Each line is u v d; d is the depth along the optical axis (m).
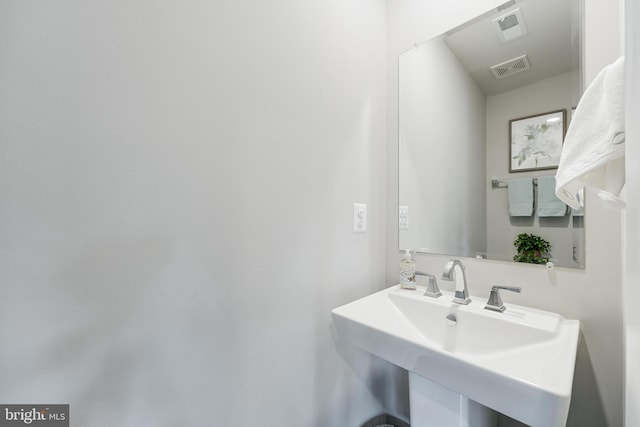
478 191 1.06
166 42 0.70
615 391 0.77
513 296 0.96
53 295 0.57
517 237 0.97
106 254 0.63
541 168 0.93
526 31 0.97
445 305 0.95
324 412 1.07
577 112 0.59
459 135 1.11
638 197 0.38
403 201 1.27
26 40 0.54
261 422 0.89
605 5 0.80
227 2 0.80
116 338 0.64
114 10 0.63
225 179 0.80
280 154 0.92
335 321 0.94
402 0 1.28
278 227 0.92
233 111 0.81
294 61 0.96
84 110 0.60
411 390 0.93
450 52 1.13
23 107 0.54
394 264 1.30
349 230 1.16
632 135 0.39
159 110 0.69
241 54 0.83
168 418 0.71
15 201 0.53
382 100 1.31
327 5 1.07
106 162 0.62
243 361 0.85
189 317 0.74
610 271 0.78
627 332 0.49
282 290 0.94
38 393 0.56
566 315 0.86
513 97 0.99
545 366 0.61
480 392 0.61
